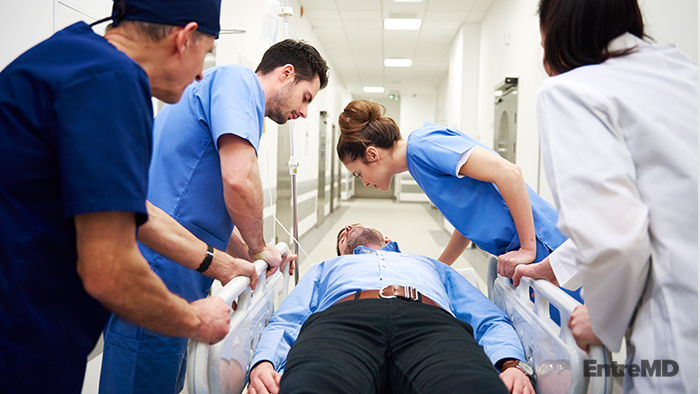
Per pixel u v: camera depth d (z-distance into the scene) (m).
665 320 0.68
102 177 0.59
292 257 1.64
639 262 0.66
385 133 1.60
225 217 1.31
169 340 1.18
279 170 4.73
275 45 1.41
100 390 1.23
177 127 1.25
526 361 1.19
